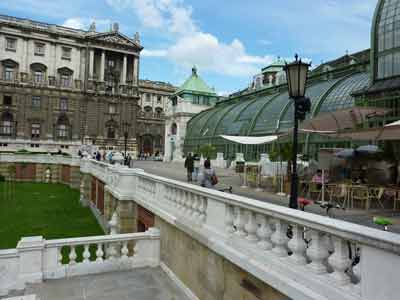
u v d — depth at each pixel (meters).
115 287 8.58
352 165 16.62
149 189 12.16
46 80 75.75
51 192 37.31
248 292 5.57
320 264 4.28
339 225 3.87
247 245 5.66
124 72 83.25
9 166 44.94
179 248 8.77
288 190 14.89
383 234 3.39
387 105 18.86
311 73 36.09
